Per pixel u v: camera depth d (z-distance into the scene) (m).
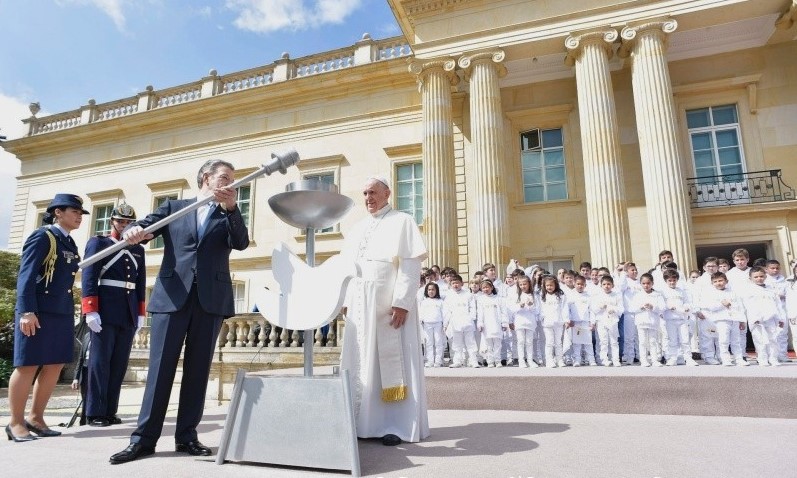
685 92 13.71
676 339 7.24
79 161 20.84
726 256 13.38
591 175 11.74
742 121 13.28
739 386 4.62
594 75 12.07
